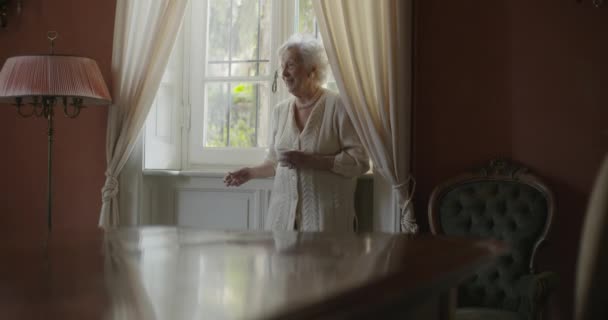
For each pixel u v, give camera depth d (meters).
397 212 3.55
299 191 3.37
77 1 4.30
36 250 1.59
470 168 3.51
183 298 1.02
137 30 3.98
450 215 3.33
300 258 1.48
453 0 3.55
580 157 3.33
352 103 3.44
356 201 3.77
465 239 1.88
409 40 3.47
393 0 3.45
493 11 3.49
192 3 4.29
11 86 3.57
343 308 0.94
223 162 4.23
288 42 3.46
